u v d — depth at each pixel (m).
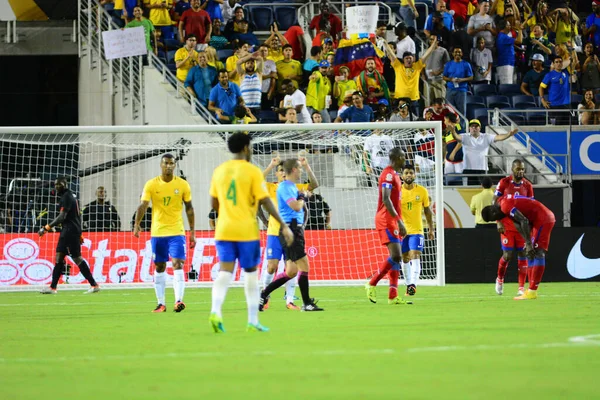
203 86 68.50
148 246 58.34
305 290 36.59
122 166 64.81
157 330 28.75
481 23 78.94
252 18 80.69
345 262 58.28
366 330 27.41
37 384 17.42
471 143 67.12
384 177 39.03
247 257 26.70
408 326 28.66
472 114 74.31
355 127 51.75
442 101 66.81
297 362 19.98
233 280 57.97
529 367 18.86
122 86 70.56
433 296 45.81
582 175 70.44
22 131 50.25
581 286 54.66
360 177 61.47
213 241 58.41
